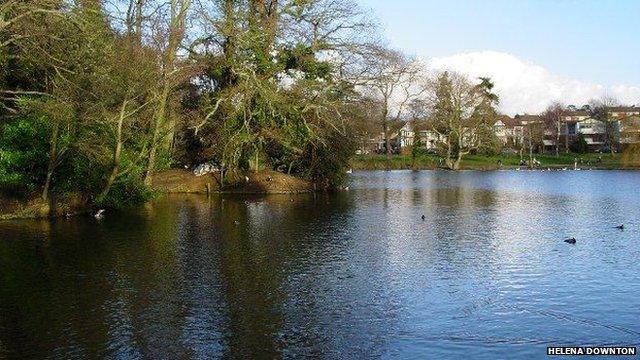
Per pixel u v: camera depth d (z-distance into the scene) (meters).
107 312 12.92
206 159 47.69
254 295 14.34
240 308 13.29
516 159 111.00
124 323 12.20
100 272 16.58
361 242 21.84
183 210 32.56
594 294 14.45
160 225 25.94
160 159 39.31
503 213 32.03
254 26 40.47
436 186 55.56
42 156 26.25
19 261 17.95
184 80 42.12
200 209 33.16
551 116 147.12
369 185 57.16
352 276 16.33
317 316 12.73
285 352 10.68
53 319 12.41
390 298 14.11
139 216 29.38
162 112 36.78
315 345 11.04
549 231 24.89
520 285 15.36
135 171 31.77
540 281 15.78
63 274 16.30
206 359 10.35
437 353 10.66
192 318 12.54
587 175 76.94
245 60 40.91
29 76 28.30
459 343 11.14
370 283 15.55
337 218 29.27
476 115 96.19
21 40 24.38
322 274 16.53
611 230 25.22
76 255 18.91
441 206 35.78
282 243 21.52
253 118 43.03
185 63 40.38
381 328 11.98
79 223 26.12
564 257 19.02
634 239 22.64
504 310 13.16
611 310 13.14
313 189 47.88
